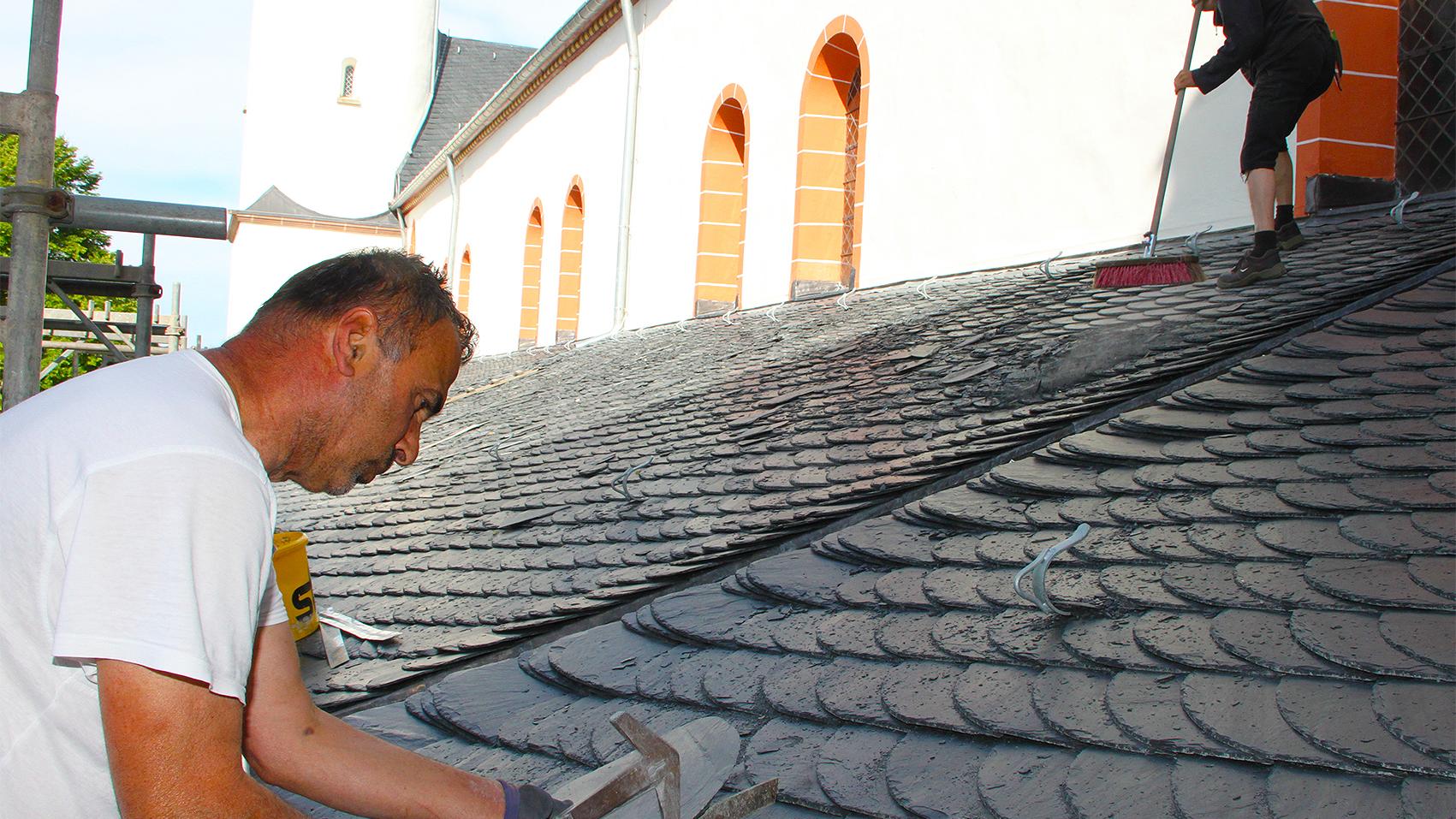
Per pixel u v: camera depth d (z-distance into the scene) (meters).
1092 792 1.92
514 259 25.80
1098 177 8.90
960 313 8.23
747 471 5.74
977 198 10.31
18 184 6.96
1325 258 6.00
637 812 1.63
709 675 3.01
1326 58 5.82
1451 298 4.70
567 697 3.34
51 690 1.43
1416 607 2.26
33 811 1.46
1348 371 4.06
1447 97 7.34
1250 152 5.90
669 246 17.03
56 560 1.40
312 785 1.68
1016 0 9.83
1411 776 1.74
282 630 1.70
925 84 11.09
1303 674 2.12
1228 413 3.97
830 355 8.45
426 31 39.19
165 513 1.38
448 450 11.36
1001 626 2.71
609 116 19.67
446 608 5.13
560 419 10.47
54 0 7.02
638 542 5.12
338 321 1.69
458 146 29.89
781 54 13.84
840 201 13.27
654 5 17.84
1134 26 8.59
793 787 2.27
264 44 37.81
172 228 7.22
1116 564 2.89
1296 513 2.92
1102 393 4.69
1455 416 3.42
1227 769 1.90
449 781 1.74
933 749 2.27
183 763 1.35
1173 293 6.37
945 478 4.12
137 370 1.54
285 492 11.05
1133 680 2.27
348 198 38.25
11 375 6.93
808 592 3.38
